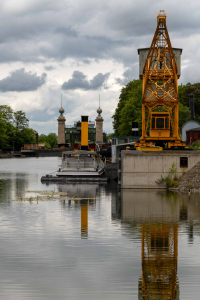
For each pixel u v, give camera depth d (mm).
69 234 21859
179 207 30812
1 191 43156
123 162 43438
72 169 59719
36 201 34969
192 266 16688
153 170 43281
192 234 21797
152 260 17391
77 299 13773
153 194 39000
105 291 14391
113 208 30734
